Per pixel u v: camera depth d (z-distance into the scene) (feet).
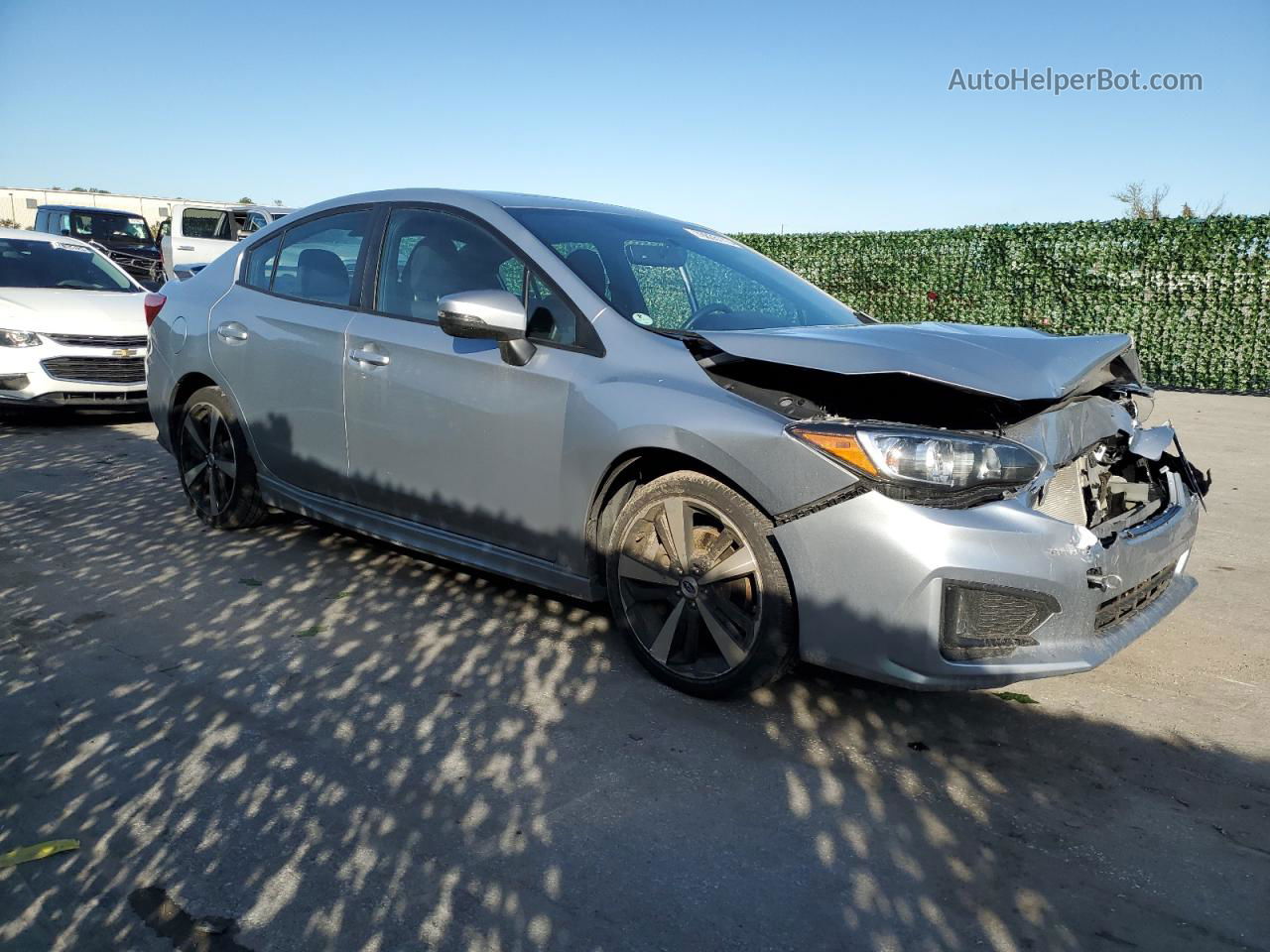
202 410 16.20
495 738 9.69
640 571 10.82
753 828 8.25
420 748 9.45
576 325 11.39
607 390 10.79
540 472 11.43
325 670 11.15
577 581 11.48
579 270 11.78
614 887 7.43
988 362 9.66
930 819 8.45
